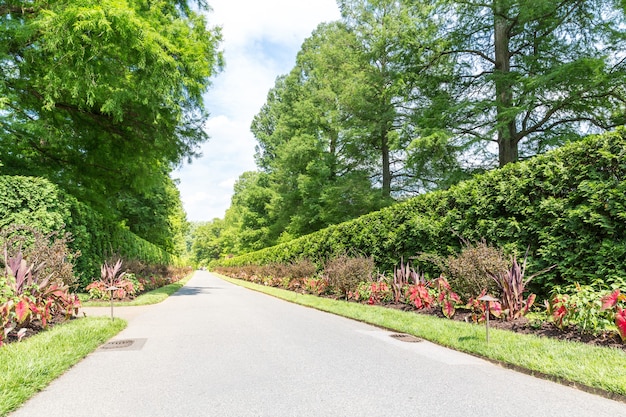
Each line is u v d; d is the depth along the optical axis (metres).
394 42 19.31
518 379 3.80
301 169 32.44
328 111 29.67
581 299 4.96
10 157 13.66
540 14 14.96
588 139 6.45
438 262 8.27
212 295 15.31
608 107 14.91
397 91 19.70
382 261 12.70
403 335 6.27
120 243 17.73
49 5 10.44
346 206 25.64
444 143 16.28
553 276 6.72
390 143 21.53
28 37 10.18
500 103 15.72
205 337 5.95
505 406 3.04
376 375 3.89
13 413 2.88
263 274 24.52
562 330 5.30
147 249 25.11
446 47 18.28
